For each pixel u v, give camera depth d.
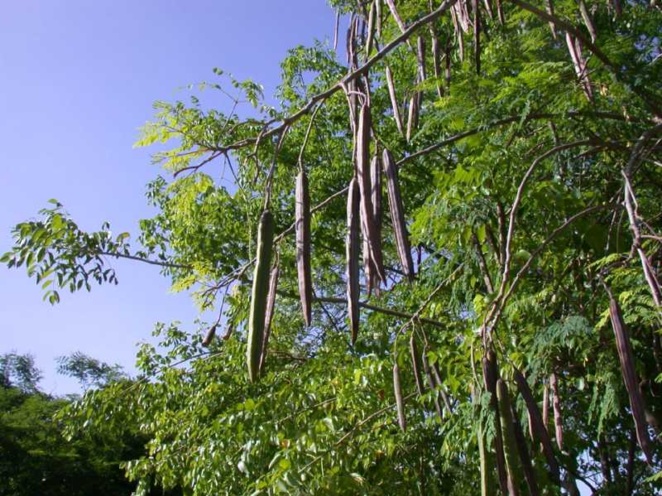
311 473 6.61
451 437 6.12
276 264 3.50
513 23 6.72
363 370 7.21
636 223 3.60
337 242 12.58
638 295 4.57
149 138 5.98
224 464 7.93
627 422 6.71
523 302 5.32
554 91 5.75
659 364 5.39
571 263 5.66
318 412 7.89
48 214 6.96
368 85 3.24
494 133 6.42
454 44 7.15
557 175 5.79
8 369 39.66
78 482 22.62
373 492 6.68
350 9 6.15
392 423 7.18
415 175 11.27
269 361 10.43
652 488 7.76
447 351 5.82
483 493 3.70
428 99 8.38
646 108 6.05
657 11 6.52
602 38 5.79
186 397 10.66
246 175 6.09
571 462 6.43
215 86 9.83
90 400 10.60
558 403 5.17
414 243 6.04
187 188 5.34
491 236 5.29
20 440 22.22
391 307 9.27
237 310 8.05
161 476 10.26
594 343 5.36
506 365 4.91
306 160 12.12
